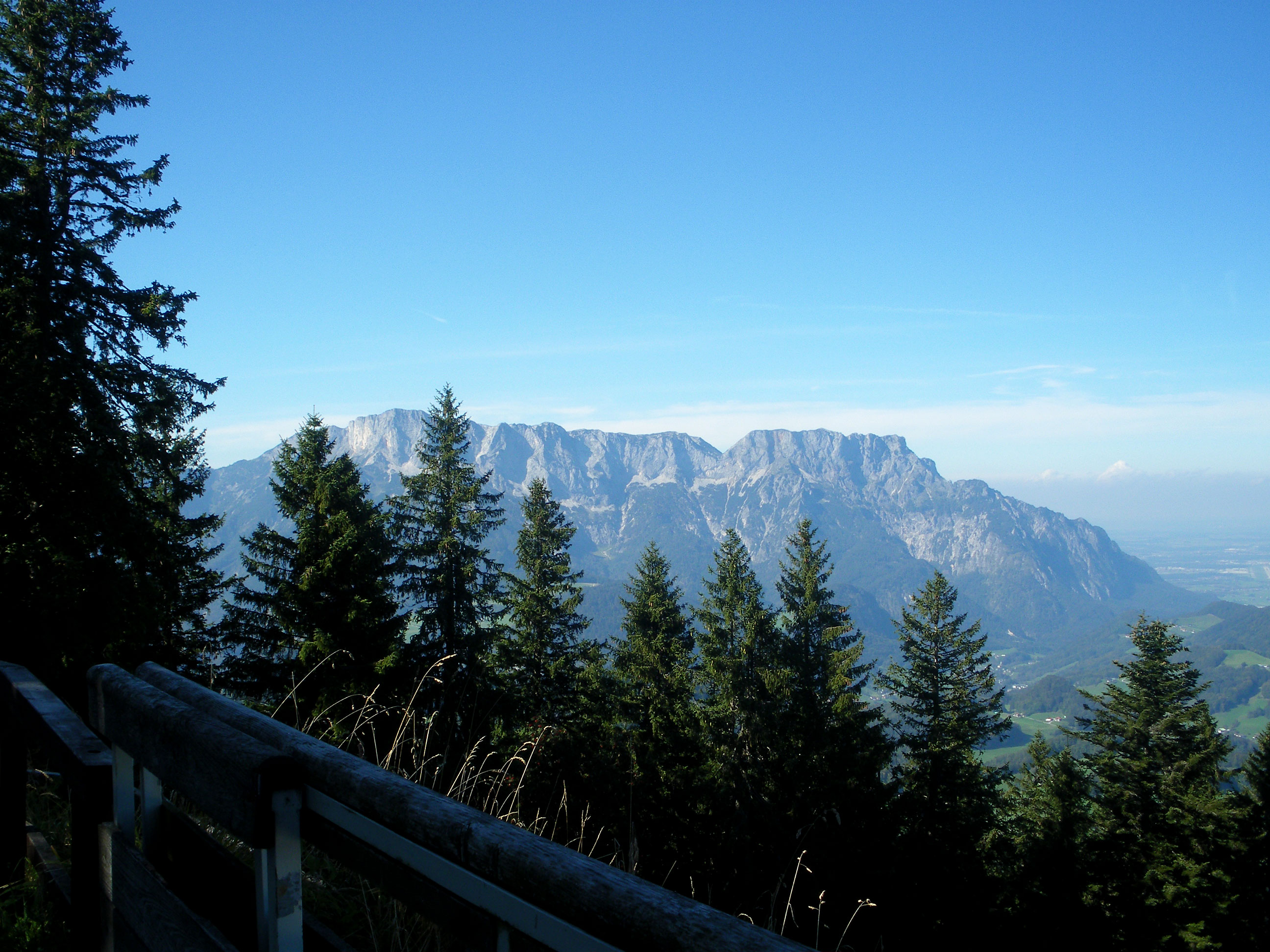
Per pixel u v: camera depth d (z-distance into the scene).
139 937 1.71
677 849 15.02
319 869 2.73
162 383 16.39
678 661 24.09
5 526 14.39
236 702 1.88
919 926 17.39
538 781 4.59
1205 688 25.84
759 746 21.58
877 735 20.86
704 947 0.76
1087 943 19.33
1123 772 25.23
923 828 20.25
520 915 0.97
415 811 1.12
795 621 24.83
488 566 25.00
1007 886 20.86
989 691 26.14
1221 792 24.58
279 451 20.53
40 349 14.91
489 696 19.83
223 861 1.64
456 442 25.48
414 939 2.30
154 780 1.94
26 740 2.65
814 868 15.59
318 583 17.19
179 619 20.25
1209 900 20.73
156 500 17.59
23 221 14.99
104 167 16.08
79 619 14.31
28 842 2.62
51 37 16.38
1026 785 29.41
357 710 3.87
